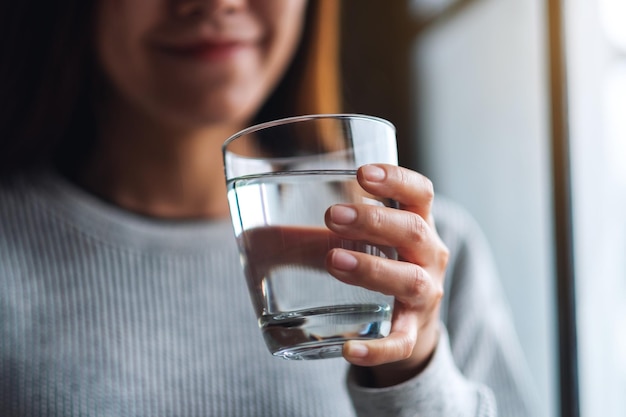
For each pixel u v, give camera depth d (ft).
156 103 2.01
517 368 2.33
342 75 4.46
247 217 1.25
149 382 2.05
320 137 1.27
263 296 1.25
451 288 2.39
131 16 1.92
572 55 3.09
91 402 2.00
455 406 1.58
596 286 3.19
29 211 2.15
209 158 2.22
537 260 3.71
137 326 2.09
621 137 3.21
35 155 2.26
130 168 2.22
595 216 3.21
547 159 3.28
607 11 3.16
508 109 3.90
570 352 2.93
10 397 2.01
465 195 4.20
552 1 3.08
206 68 1.93
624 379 3.19
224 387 2.07
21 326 2.05
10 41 2.20
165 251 2.15
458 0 4.16
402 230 1.25
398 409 1.54
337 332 1.23
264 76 2.03
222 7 1.88
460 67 4.22
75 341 2.06
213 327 2.12
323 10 2.41
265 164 1.29
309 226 1.23
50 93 2.23
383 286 1.23
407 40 4.48
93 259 2.12
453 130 4.28
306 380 2.10
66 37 2.19
